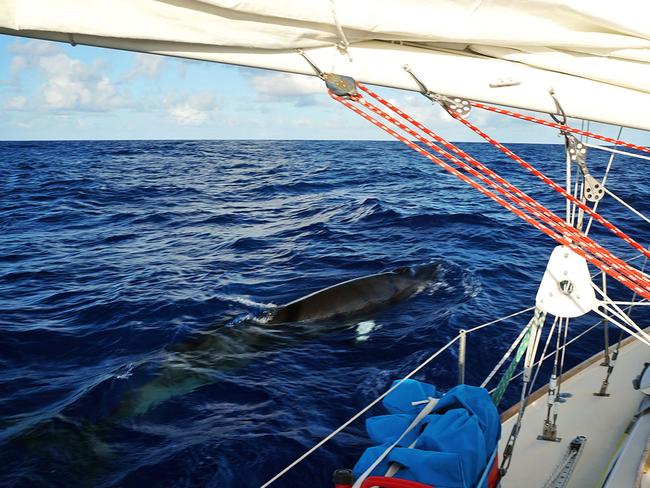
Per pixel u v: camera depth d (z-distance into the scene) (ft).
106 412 20.90
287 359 25.35
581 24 8.33
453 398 11.46
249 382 23.22
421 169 125.49
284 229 55.77
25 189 90.68
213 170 126.82
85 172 122.21
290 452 18.58
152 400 21.79
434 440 10.00
